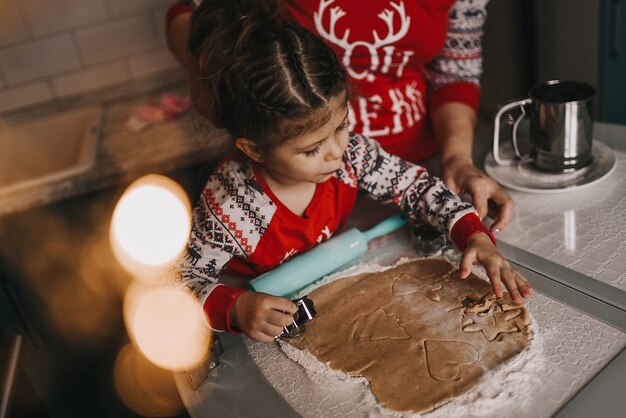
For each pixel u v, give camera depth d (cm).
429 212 93
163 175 166
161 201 166
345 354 73
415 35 112
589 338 69
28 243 163
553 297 77
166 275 89
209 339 76
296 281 86
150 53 215
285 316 75
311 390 69
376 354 72
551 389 63
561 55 201
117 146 173
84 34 207
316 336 77
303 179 81
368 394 67
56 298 174
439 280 83
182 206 168
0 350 125
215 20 82
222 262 89
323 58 75
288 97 73
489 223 98
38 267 168
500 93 227
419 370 69
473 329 73
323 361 73
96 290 176
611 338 69
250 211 89
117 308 180
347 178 97
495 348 70
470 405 63
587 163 104
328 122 75
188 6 119
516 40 210
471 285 81
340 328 77
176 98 186
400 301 80
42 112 208
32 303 171
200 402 71
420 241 90
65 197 159
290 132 74
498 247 90
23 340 147
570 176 103
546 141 103
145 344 77
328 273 89
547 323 73
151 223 165
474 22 122
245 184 89
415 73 124
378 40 111
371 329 76
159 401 170
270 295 77
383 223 95
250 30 76
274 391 70
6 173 203
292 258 92
